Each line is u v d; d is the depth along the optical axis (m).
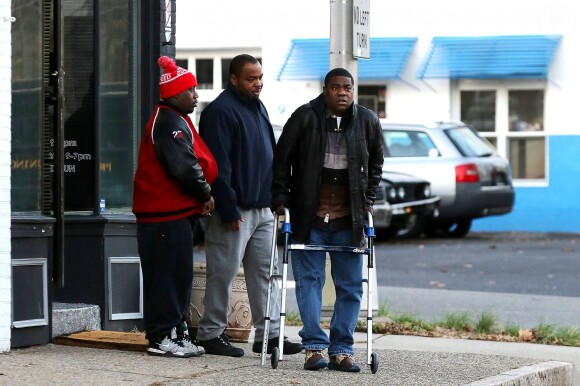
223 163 20.02
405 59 59.34
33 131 21.08
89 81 23.17
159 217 19.70
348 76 19.00
